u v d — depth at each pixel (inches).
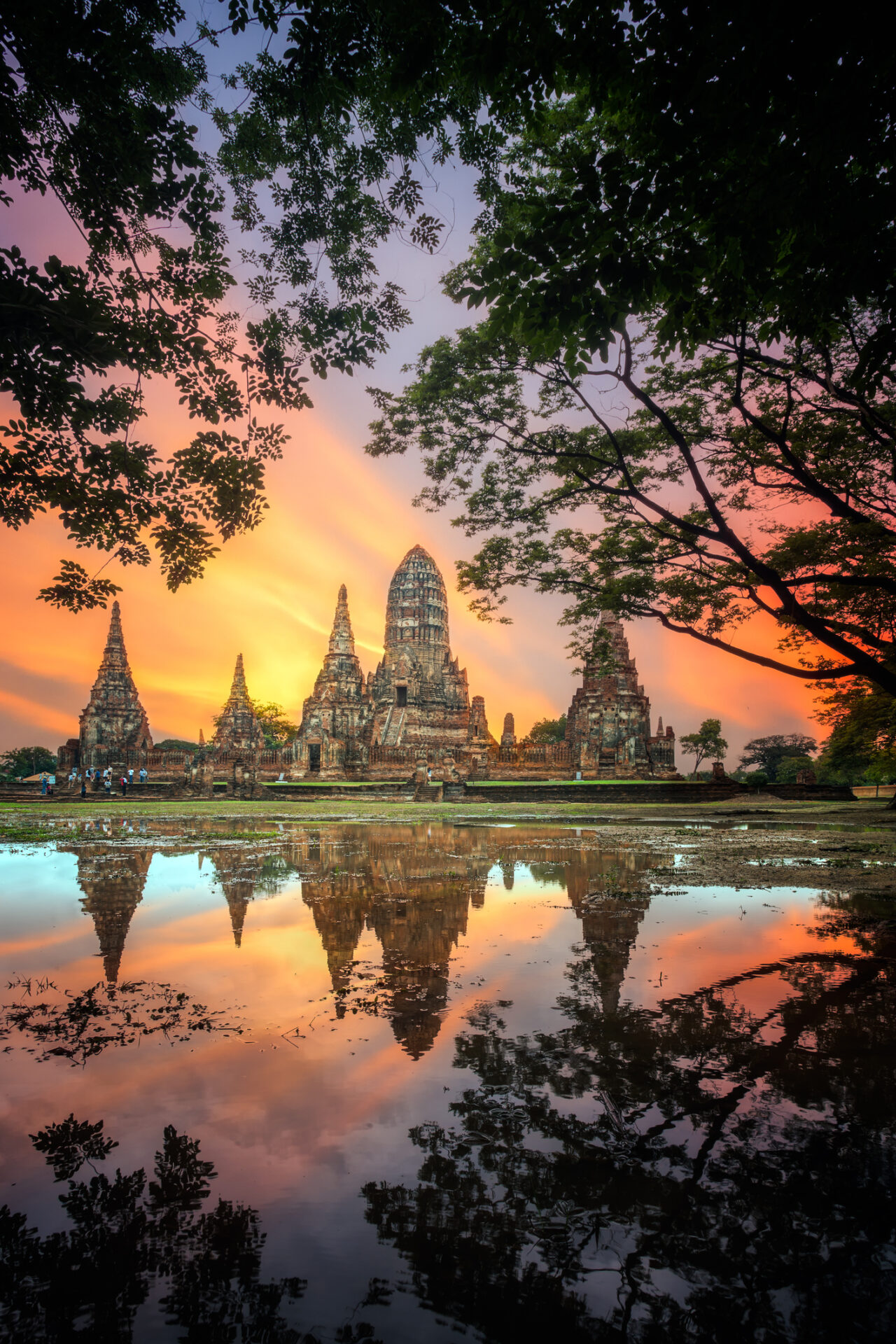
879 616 726.5
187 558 518.6
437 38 269.4
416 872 571.8
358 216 405.7
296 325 432.1
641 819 1322.6
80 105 344.5
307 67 292.5
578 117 478.9
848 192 268.7
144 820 1357.0
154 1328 106.1
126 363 415.8
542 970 285.0
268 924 371.9
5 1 301.9
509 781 2652.6
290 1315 107.9
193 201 381.1
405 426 674.2
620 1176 141.6
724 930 354.6
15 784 2388.0
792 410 623.2
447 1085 181.2
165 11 315.6
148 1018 231.0
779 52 227.6
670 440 669.9
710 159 265.0
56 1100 173.8
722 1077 186.2
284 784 2332.7
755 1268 117.6
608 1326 105.3
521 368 606.5
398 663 3609.7
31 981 273.9
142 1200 134.9
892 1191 136.6
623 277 294.0
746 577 701.9
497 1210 131.5
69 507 473.4
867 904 424.2
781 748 4443.9
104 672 3329.2
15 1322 108.0
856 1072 189.3
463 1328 104.8
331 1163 146.6
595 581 737.6
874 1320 106.9
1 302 363.9
